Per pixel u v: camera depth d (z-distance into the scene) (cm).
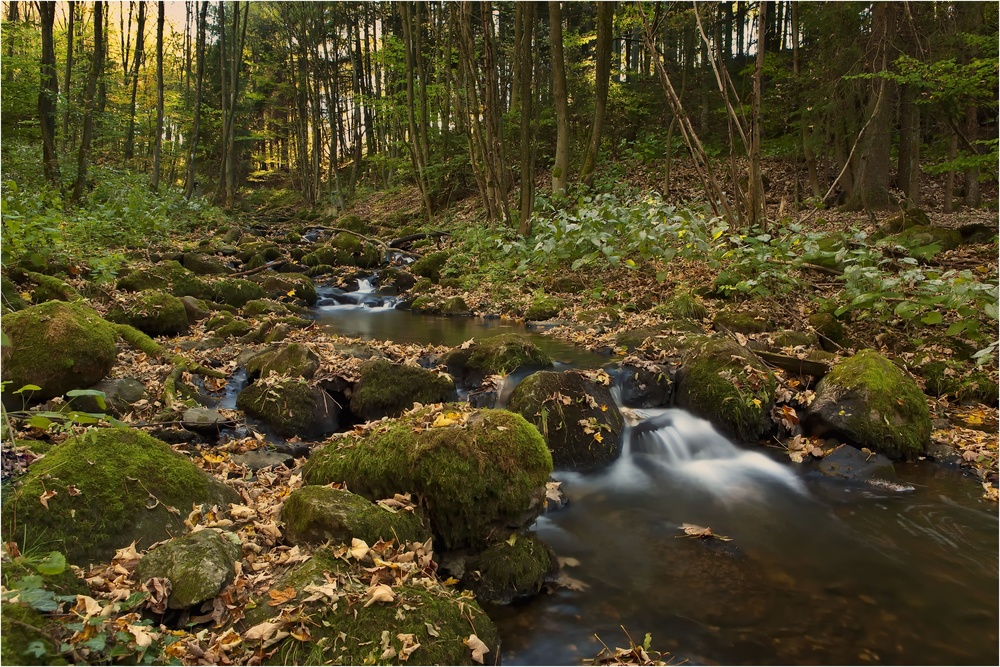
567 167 1359
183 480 306
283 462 410
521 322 902
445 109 1930
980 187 1474
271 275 1078
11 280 671
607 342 724
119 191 1291
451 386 526
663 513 405
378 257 1356
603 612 302
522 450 334
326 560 263
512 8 2106
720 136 1741
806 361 569
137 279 831
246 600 240
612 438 474
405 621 237
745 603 311
